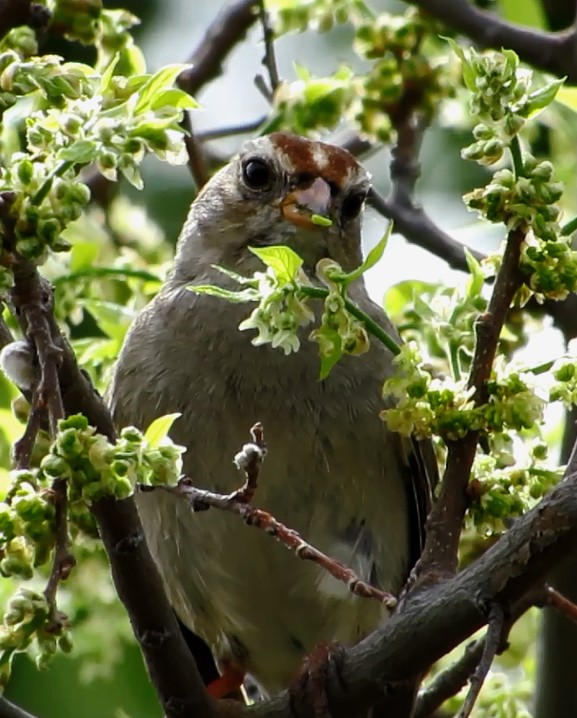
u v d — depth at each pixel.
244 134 10.80
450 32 9.75
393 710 7.57
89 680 9.35
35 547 4.99
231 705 6.46
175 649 6.19
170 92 5.24
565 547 5.48
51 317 5.38
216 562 8.34
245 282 5.45
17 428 8.75
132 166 5.12
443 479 6.04
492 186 5.65
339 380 8.04
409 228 9.77
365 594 5.65
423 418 5.82
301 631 8.62
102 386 8.90
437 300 6.57
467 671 8.02
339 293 5.43
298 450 8.03
